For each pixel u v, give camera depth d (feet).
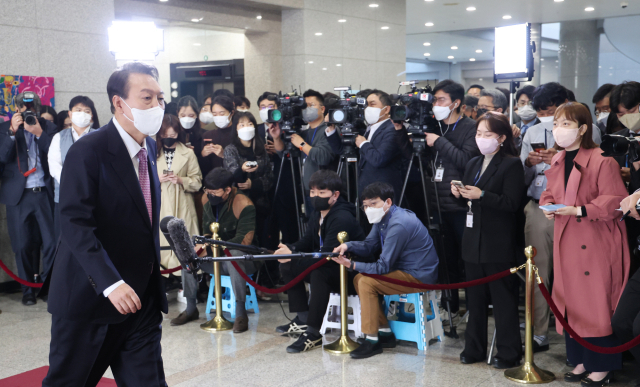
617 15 40.01
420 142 13.23
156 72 7.13
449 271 14.38
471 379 10.80
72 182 6.61
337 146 14.99
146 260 7.12
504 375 10.89
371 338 12.44
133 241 7.00
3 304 17.26
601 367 10.14
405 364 11.71
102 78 20.40
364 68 30.30
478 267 11.28
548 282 12.17
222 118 17.60
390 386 10.61
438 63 53.21
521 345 11.32
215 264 14.37
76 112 16.29
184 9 24.12
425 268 12.47
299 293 13.53
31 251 17.52
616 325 9.65
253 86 28.02
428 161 14.58
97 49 20.20
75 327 6.82
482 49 49.19
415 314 12.67
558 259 10.53
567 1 34.60
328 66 28.40
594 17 40.78
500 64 14.80
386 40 31.42
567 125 10.16
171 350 12.91
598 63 42.83
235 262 13.52
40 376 11.46
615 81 42.60
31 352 12.96
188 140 18.52
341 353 12.38
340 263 11.74
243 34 27.89
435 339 13.19
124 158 6.94
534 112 15.02
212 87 29.30
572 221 10.38
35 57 18.71
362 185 14.74
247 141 17.07
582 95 43.37
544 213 11.21
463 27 42.86
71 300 6.75
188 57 29.32
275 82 27.71
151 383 7.19
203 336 13.88
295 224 17.90
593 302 10.15
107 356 7.15
